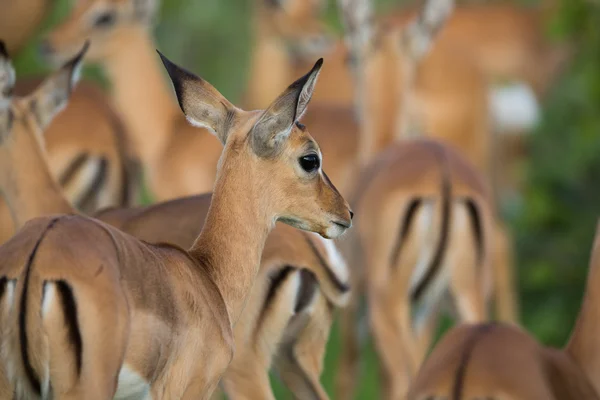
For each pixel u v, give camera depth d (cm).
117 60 1559
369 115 1405
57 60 1555
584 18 1606
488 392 823
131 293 696
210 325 751
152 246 743
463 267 1136
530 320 1520
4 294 674
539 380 843
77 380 670
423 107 1727
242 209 778
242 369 923
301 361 951
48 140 1286
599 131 1568
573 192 1566
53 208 968
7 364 676
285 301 928
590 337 893
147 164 1552
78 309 670
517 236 1571
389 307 1130
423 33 1415
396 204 1133
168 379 729
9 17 1492
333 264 949
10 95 955
